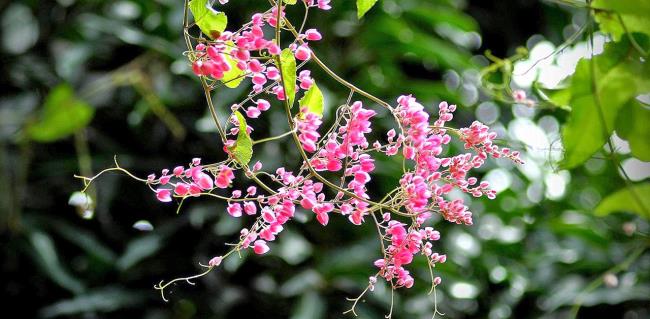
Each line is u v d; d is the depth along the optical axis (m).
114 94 2.87
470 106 3.05
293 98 1.61
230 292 2.63
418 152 1.59
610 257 3.02
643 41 1.75
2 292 2.72
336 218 2.71
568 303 2.83
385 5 2.90
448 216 1.61
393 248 1.61
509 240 3.01
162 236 2.66
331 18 2.82
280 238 2.59
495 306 2.91
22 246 2.66
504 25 3.33
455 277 2.69
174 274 2.71
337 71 2.79
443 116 1.62
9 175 2.65
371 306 2.66
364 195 1.60
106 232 2.74
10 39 2.98
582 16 3.30
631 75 1.74
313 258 2.67
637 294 2.80
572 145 1.77
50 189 2.78
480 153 1.62
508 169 3.13
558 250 3.11
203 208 2.63
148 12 2.89
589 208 3.25
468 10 3.33
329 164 1.59
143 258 2.68
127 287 2.71
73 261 2.80
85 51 2.79
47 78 2.91
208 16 1.58
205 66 1.56
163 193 1.58
